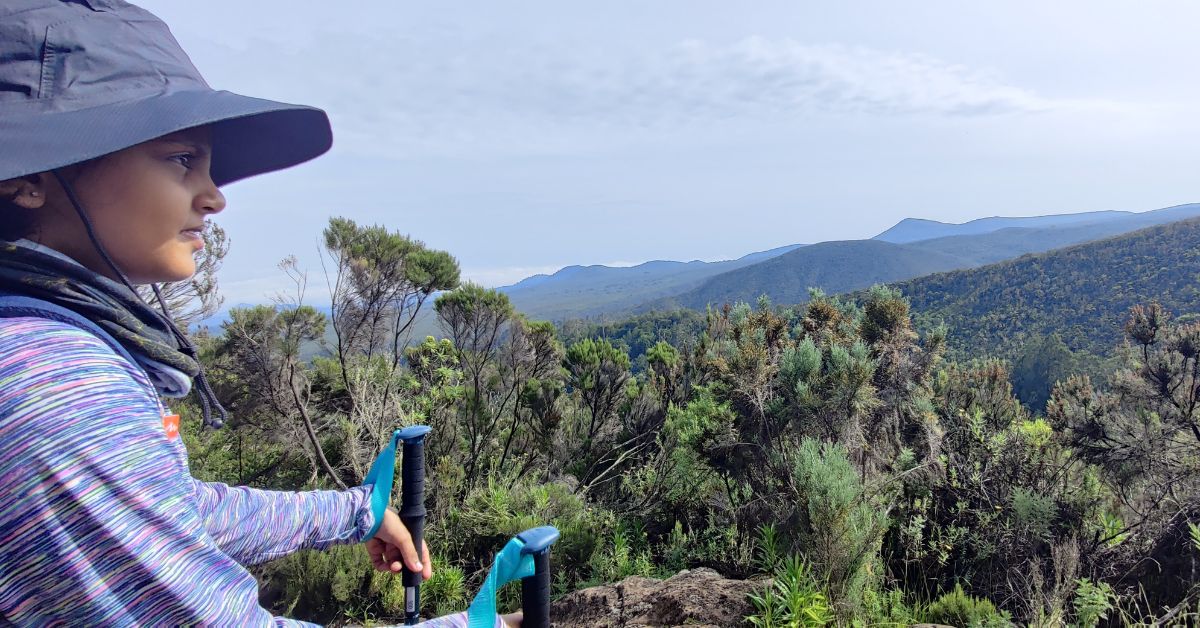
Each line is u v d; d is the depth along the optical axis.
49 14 0.80
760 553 4.43
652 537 5.83
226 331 6.29
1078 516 4.26
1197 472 4.28
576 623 3.50
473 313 7.44
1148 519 4.18
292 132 1.26
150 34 0.90
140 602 0.71
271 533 1.16
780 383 4.94
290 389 6.43
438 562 5.35
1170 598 3.67
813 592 3.31
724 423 5.03
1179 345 4.57
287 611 4.54
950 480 4.64
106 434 0.71
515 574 0.94
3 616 0.68
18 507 0.67
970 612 3.48
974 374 6.50
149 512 0.72
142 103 0.82
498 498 5.96
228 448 7.43
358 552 4.79
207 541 0.77
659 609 3.40
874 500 4.16
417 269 6.52
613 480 6.96
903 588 4.09
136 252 0.89
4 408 0.67
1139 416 4.66
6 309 0.73
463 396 7.52
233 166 1.31
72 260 0.80
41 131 0.75
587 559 5.16
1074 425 4.79
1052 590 3.61
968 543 4.20
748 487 4.88
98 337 0.79
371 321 6.66
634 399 7.69
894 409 5.11
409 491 1.38
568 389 8.22
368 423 6.37
